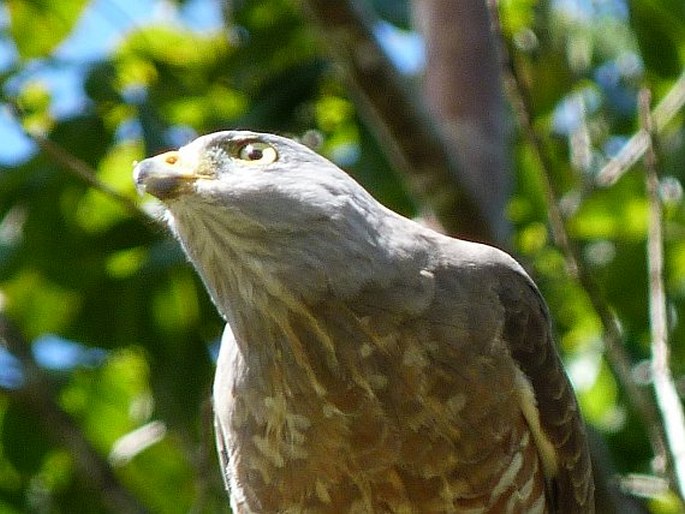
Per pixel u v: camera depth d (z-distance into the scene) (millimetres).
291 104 12984
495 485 8359
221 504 11469
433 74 11836
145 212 10203
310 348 8156
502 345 8375
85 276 12703
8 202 12484
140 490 13250
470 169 11336
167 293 12734
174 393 12633
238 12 13297
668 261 13633
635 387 9516
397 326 8133
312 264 8117
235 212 8117
